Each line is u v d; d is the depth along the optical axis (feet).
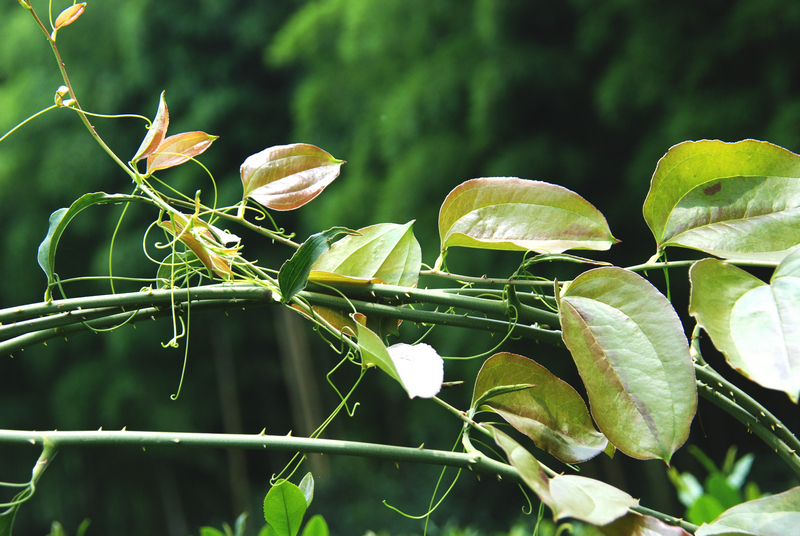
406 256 3.23
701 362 3.10
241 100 31.96
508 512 26.89
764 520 3.00
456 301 3.13
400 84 24.36
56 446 3.04
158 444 3.07
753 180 3.13
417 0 23.73
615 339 3.01
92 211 30.86
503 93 19.65
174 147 3.25
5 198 31.63
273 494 3.15
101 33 32.12
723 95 16.75
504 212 3.18
